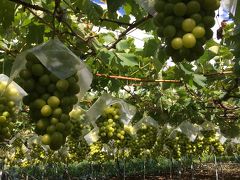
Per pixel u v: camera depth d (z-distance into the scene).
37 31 1.11
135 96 2.30
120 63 1.36
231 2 0.57
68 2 0.93
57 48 0.55
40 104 0.55
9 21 0.86
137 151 2.81
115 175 6.60
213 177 6.28
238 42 1.00
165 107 2.58
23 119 2.34
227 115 3.13
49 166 6.53
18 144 3.82
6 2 0.85
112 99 1.27
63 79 0.55
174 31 0.47
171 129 2.93
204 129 3.08
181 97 2.34
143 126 2.64
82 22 1.29
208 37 0.49
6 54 1.17
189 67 1.37
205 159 8.61
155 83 1.92
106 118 1.35
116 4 0.64
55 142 0.54
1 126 0.73
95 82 1.67
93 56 1.34
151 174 6.81
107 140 1.35
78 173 6.61
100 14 0.99
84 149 3.90
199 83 1.58
